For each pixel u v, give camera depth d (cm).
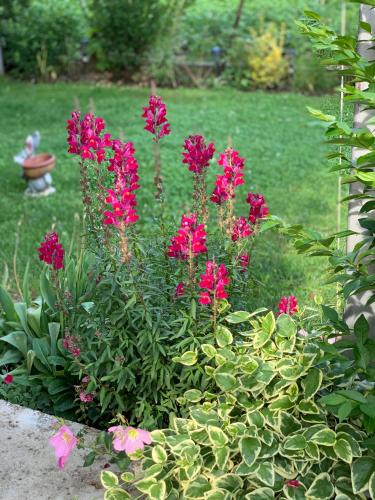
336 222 594
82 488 267
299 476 245
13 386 346
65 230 584
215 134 859
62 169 760
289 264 506
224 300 280
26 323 369
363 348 242
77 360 294
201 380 293
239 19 1228
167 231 323
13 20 1211
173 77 1157
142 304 285
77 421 325
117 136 838
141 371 299
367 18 270
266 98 1066
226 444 249
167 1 1180
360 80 221
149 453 262
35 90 1121
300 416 260
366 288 244
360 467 234
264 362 263
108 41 1153
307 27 221
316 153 798
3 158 795
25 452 287
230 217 308
